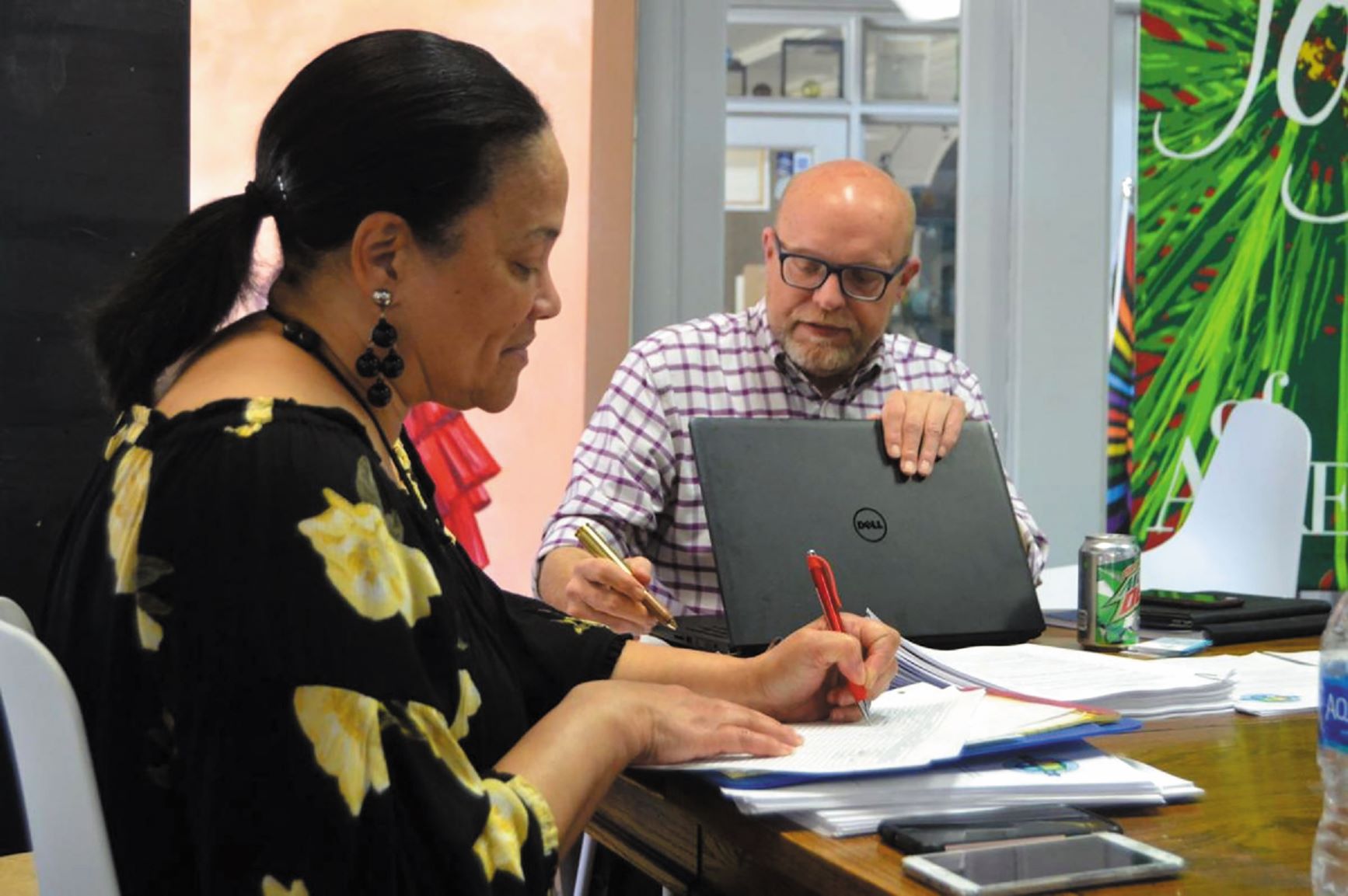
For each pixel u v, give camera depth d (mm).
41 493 2332
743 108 3297
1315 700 1397
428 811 898
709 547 2188
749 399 2242
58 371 2334
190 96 2646
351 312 1028
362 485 928
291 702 866
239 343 1007
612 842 1298
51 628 982
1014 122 3428
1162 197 3381
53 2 2322
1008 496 1739
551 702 1272
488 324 1050
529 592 2961
